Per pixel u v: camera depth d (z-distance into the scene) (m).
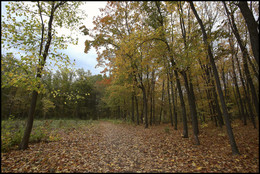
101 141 8.60
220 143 7.34
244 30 8.59
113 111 41.19
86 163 4.93
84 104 37.31
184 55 6.89
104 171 4.35
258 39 3.65
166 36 8.34
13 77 4.64
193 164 4.62
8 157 5.22
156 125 18.88
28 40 5.58
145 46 8.94
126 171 4.37
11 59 4.78
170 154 5.85
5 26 5.20
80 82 7.73
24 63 4.76
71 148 6.62
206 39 6.30
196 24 8.84
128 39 10.61
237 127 12.52
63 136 9.31
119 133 11.95
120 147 7.27
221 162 4.74
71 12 7.82
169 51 8.07
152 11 9.38
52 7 7.17
